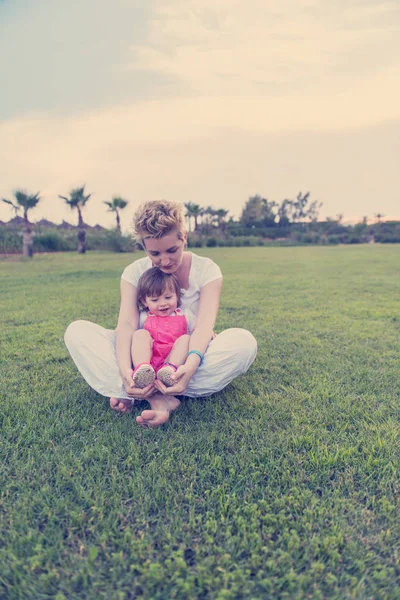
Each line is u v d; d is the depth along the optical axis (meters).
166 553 1.53
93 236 25.67
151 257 2.56
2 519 1.70
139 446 2.16
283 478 1.93
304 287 8.40
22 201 18.25
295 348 4.06
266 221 53.38
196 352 2.45
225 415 2.53
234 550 1.55
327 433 2.35
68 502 1.77
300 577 1.42
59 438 2.29
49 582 1.42
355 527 1.67
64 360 3.65
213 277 2.77
